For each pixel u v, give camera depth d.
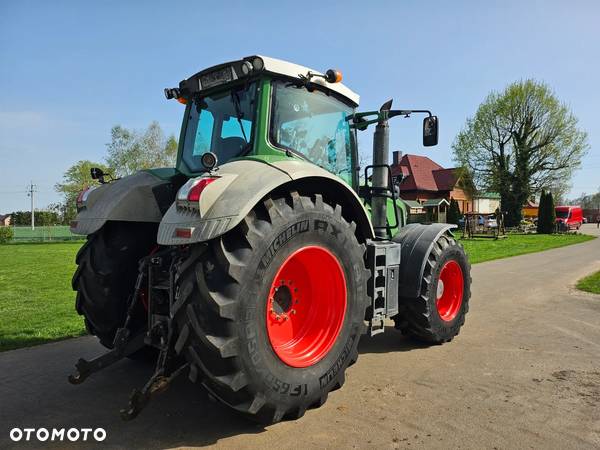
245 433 2.84
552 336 5.09
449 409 3.17
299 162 3.24
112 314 3.58
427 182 47.91
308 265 3.20
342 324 3.27
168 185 3.82
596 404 3.27
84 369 3.06
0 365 4.23
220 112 3.71
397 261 4.18
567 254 16.42
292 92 3.63
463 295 4.97
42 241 34.97
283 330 3.16
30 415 3.14
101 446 2.70
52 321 6.18
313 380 3.00
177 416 3.09
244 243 2.68
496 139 39.91
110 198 3.62
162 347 2.93
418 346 4.70
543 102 37.53
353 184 4.34
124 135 43.25
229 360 2.56
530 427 2.90
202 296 2.57
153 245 3.75
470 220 29.28
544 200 34.25
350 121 4.31
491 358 4.30
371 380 3.73
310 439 2.75
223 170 2.91
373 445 2.68
